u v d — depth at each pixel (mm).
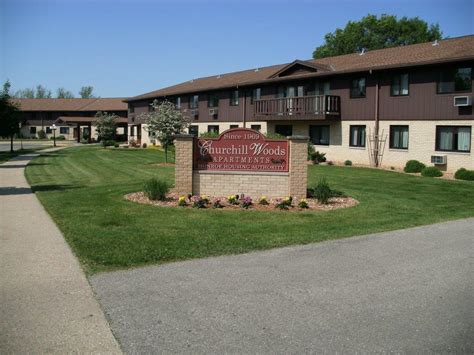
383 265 7203
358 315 5289
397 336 4770
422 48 27094
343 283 6352
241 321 5105
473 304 5629
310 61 33406
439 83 23234
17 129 35719
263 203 12453
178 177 13281
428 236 9234
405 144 25078
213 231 9242
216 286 6180
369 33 61594
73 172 23250
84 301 5625
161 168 25375
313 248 8180
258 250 7980
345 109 28359
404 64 24047
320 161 29109
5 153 39938
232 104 38406
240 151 13211
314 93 30672
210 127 41094
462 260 7531
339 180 19422
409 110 24609
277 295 5879
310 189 14992
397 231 9656
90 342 4602
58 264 7062
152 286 6160
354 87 27875
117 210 11438
